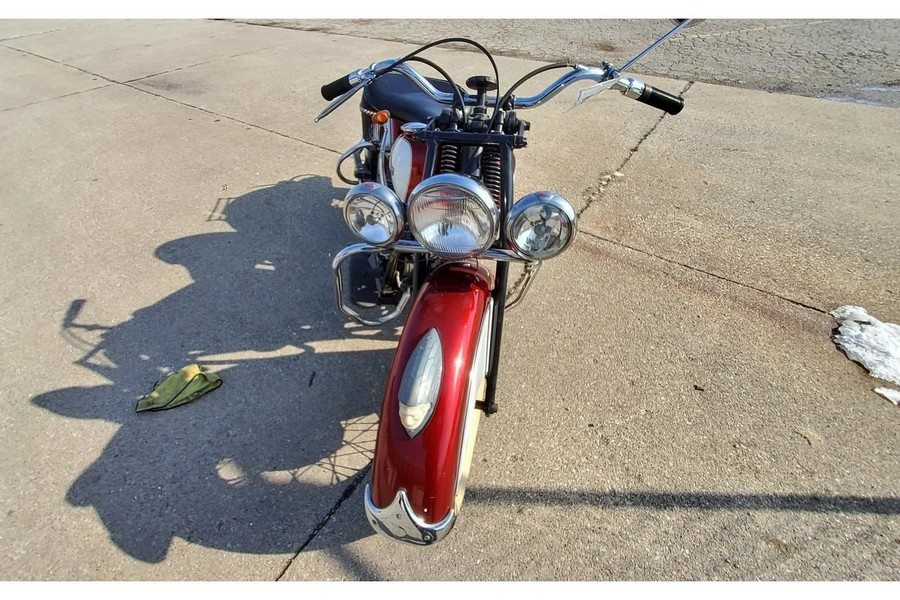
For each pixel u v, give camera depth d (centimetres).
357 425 231
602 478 212
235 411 236
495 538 193
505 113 195
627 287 310
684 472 214
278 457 218
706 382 253
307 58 716
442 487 157
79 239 348
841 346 271
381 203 164
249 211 379
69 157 455
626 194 400
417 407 154
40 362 258
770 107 550
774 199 393
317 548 189
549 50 733
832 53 706
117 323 282
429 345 162
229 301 298
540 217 159
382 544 191
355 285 267
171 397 236
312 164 443
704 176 424
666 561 187
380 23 915
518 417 236
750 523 197
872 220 367
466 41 196
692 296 304
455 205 151
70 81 646
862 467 216
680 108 208
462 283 183
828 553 189
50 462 214
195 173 429
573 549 190
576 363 263
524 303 299
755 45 744
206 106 562
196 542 190
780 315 290
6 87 629
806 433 229
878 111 537
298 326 282
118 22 978
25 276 315
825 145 471
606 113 536
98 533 191
